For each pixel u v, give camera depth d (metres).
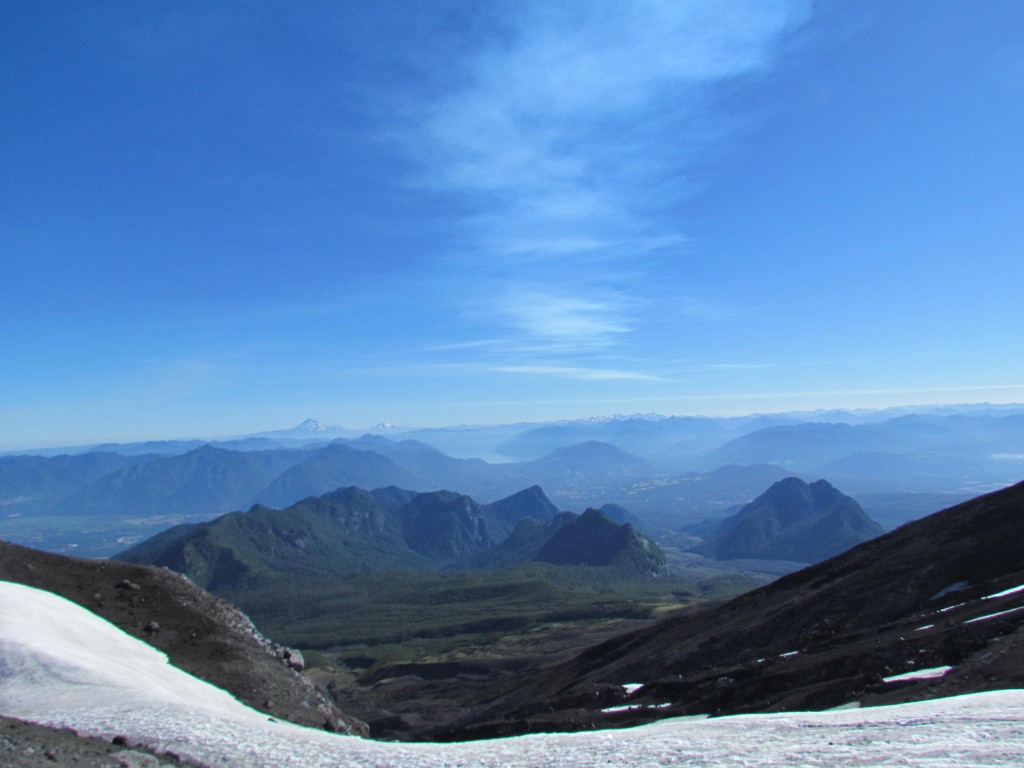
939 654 45.91
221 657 49.91
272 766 27.28
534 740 32.03
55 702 32.72
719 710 55.53
